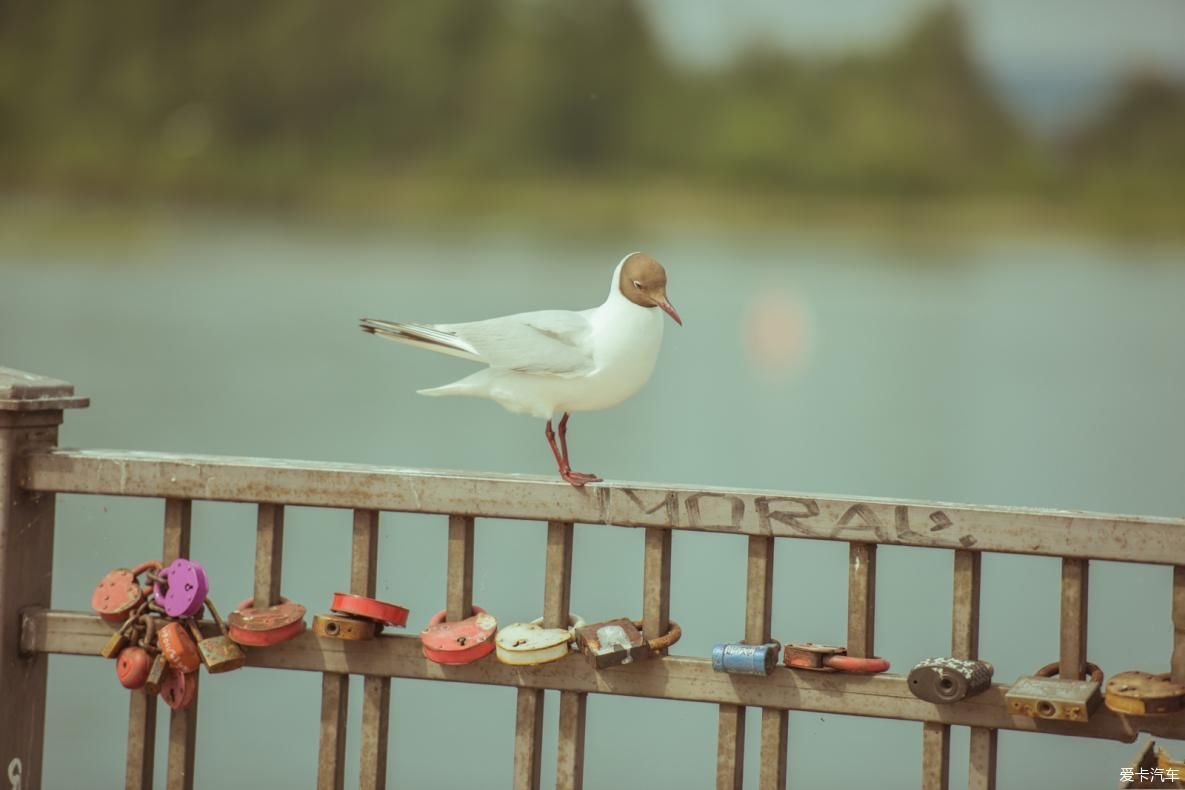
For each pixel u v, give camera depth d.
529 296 73.50
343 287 75.31
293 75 106.56
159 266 86.38
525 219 104.50
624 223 102.75
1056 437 27.98
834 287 80.75
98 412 28.73
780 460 25.03
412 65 106.38
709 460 24.97
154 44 106.38
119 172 104.12
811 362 44.50
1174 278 92.56
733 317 60.34
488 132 106.62
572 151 106.38
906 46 107.00
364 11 107.06
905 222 107.00
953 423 30.06
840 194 106.12
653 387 36.50
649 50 106.06
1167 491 21.77
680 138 106.19
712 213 105.56
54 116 104.81
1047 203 107.69
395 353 42.59
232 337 46.66
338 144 107.25
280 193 105.62
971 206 107.25
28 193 101.88
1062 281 88.50
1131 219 108.19
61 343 43.34
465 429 27.56
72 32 105.25
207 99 106.69
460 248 100.44
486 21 106.69
